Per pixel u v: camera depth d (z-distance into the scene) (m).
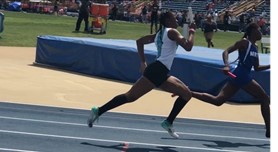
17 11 61.59
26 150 7.21
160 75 7.23
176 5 69.19
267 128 7.99
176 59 13.23
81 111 10.29
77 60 15.66
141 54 7.54
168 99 12.20
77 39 16.20
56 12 61.84
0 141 7.67
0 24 24.11
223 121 10.04
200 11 65.75
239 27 50.25
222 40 34.84
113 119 9.90
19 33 27.38
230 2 64.94
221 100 7.87
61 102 11.12
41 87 12.78
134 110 10.69
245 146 8.30
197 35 39.53
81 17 30.03
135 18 58.75
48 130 8.62
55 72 15.45
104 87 13.39
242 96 12.38
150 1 69.44
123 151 7.41
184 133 9.05
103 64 14.99
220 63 12.77
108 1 72.06
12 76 14.12
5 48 21.28
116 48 14.67
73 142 7.86
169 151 7.57
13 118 9.44
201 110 11.16
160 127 9.41
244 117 10.72
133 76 14.35
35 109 10.41
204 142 8.41
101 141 8.02
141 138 8.40
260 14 60.16
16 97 11.33
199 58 13.20
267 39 24.59
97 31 30.95
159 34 7.28
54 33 28.48
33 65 16.53
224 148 8.04
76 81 14.07
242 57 7.82
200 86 13.02
